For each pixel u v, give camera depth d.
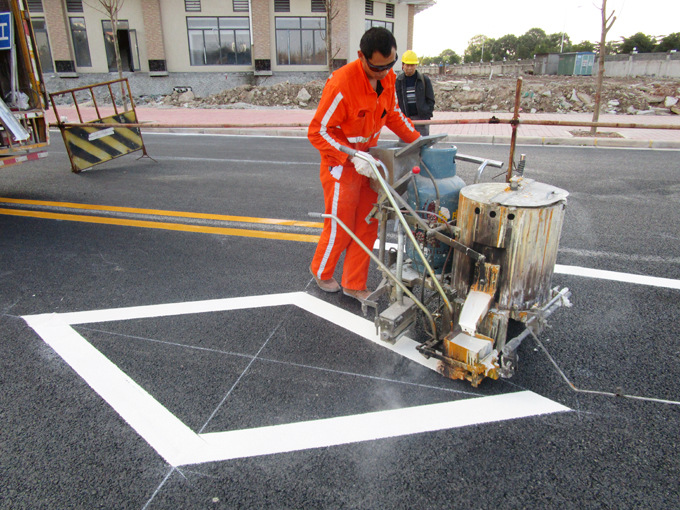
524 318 2.30
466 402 2.29
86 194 6.25
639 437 2.06
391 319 2.56
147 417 2.23
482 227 2.22
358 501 1.78
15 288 3.58
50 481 1.88
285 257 4.11
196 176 7.21
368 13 23.27
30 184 6.84
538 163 7.90
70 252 4.29
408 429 2.13
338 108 2.62
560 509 1.73
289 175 7.19
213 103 18.95
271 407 2.29
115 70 23.45
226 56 23.52
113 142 8.02
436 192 2.70
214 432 2.13
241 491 1.83
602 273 3.65
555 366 2.51
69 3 22.28
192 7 22.56
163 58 22.88
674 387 2.37
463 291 2.45
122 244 4.46
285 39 23.16
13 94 5.98
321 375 2.52
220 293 3.47
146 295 3.45
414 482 1.86
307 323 3.04
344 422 2.18
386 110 2.88
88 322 3.08
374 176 2.47
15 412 2.27
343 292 3.42
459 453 1.99
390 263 2.95
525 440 2.06
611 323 2.96
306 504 1.77
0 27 5.79
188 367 2.60
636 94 15.45
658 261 3.85
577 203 5.45
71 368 2.60
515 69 37.34
